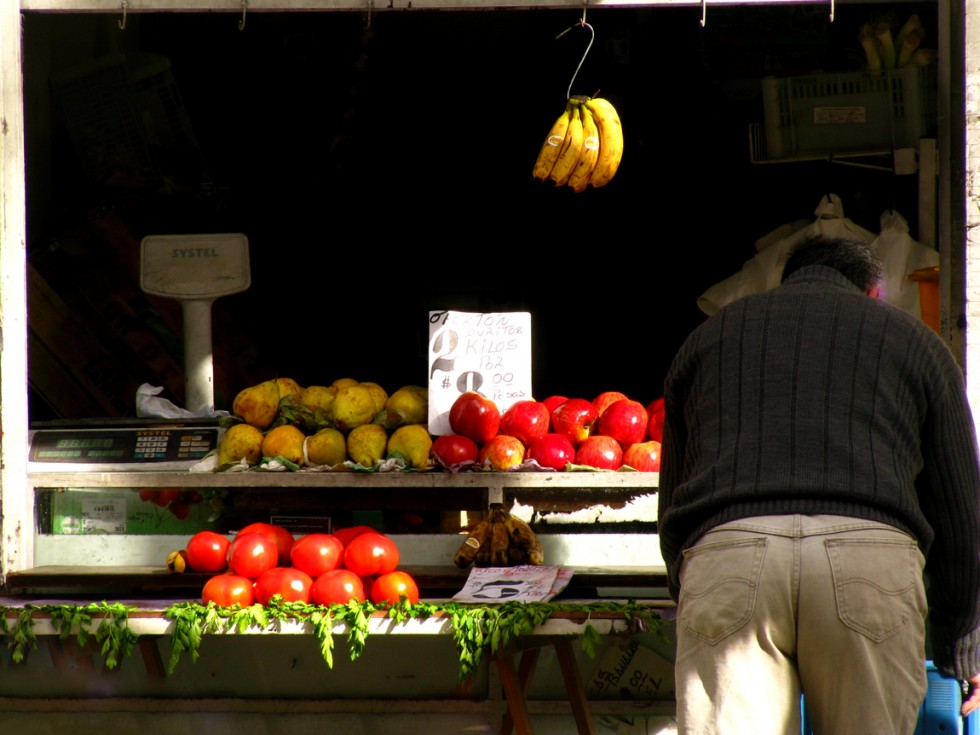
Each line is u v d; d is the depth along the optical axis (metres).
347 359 17.80
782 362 6.71
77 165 16.25
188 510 10.20
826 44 15.61
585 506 9.93
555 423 10.11
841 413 6.52
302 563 8.87
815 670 6.31
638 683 9.59
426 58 17.89
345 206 17.72
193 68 17.27
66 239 14.32
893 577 6.24
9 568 9.66
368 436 9.84
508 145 17.98
